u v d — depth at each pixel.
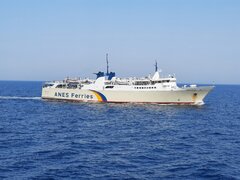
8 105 135.12
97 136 67.12
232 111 120.69
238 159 48.31
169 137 66.50
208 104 149.38
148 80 125.38
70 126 80.94
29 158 47.69
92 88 133.88
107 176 40.06
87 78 142.62
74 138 64.38
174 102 122.62
